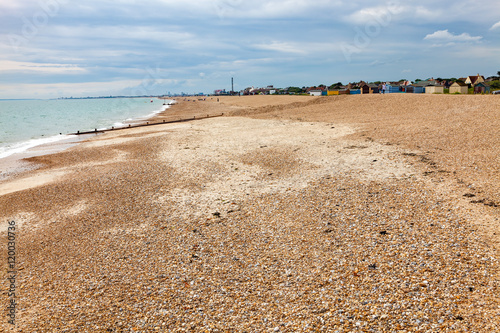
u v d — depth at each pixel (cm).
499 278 872
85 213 1616
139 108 13538
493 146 1997
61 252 1244
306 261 1065
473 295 820
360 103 5159
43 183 2175
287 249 1153
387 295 855
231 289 951
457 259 976
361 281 927
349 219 1322
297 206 1509
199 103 14388
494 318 736
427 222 1223
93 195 1864
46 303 934
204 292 945
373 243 1123
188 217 1497
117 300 930
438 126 2759
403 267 968
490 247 1020
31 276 1087
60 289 1002
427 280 896
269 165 2255
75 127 6100
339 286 918
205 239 1275
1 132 5438
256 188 1819
